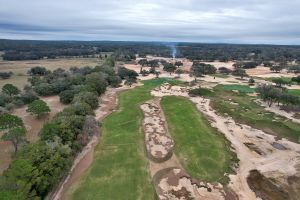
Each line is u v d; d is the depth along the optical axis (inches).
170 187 2062.0
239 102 4276.6
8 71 7175.2
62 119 2714.1
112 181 2090.3
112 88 5315.0
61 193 1941.4
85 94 3870.6
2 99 3882.9
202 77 6702.8
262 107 4047.7
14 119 2615.7
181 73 7367.1
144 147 2669.8
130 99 4399.6
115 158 2428.6
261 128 3233.3
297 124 3373.5
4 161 2277.3
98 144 2719.0
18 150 2233.0
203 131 2982.3
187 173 2244.1
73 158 2369.6
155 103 4183.1
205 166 2311.8
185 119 3356.3
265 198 1967.3
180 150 2598.4
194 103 4143.7
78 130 2699.3
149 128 3147.1
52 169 1916.8
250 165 2386.8
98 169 2246.6
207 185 2097.7
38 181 1755.7
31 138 2787.9
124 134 2942.9
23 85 5551.2
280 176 2235.5
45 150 2028.8
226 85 5703.7
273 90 4143.7
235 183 2128.4
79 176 2153.1
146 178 2146.9
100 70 6112.2
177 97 4436.5
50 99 4377.5
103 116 3575.3
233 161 2426.2
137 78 6486.2
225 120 3464.6
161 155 2522.1
